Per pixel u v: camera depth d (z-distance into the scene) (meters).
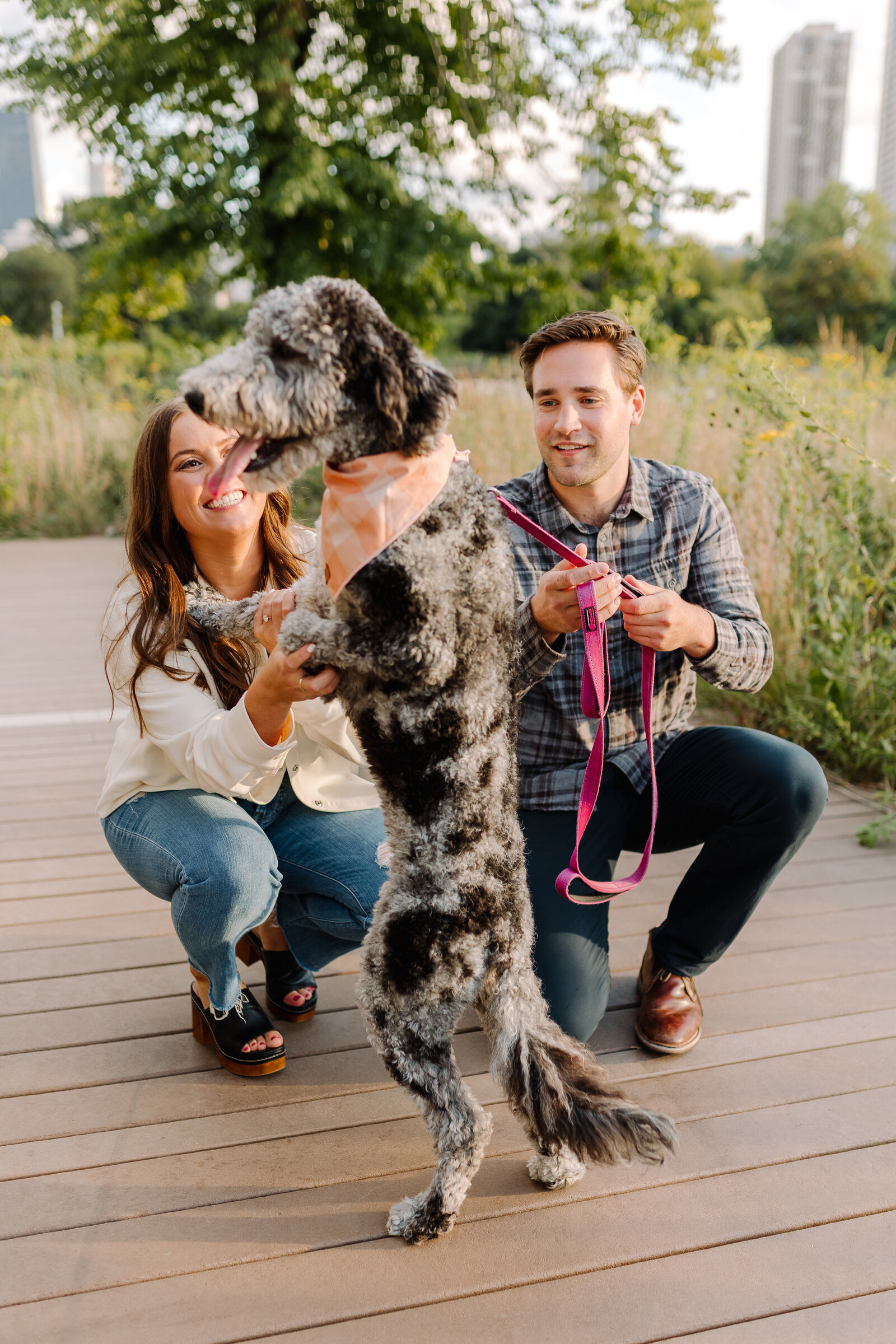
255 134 10.80
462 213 11.39
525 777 2.31
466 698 1.60
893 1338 1.56
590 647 1.77
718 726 2.35
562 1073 1.60
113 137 11.19
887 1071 2.20
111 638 2.11
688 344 8.36
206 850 1.99
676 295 14.62
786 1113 2.06
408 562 1.53
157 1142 1.99
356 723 1.71
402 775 1.64
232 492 2.02
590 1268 1.68
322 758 2.28
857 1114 2.06
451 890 1.61
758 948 2.69
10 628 6.23
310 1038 2.34
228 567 2.19
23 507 10.15
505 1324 1.57
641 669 2.23
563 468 2.11
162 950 2.69
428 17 11.50
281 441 1.51
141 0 10.65
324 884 2.18
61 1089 2.14
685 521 2.27
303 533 2.40
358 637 1.59
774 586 4.35
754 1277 1.67
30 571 8.09
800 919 2.85
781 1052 2.26
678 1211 1.81
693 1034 2.26
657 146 12.24
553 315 12.82
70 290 36.62
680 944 2.27
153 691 2.02
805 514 4.23
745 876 2.18
